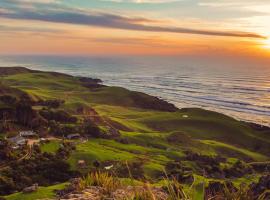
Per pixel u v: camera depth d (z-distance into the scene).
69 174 102.56
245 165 140.25
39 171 101.69
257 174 128.50
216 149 177.75
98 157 115.00
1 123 139.62
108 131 162.25
